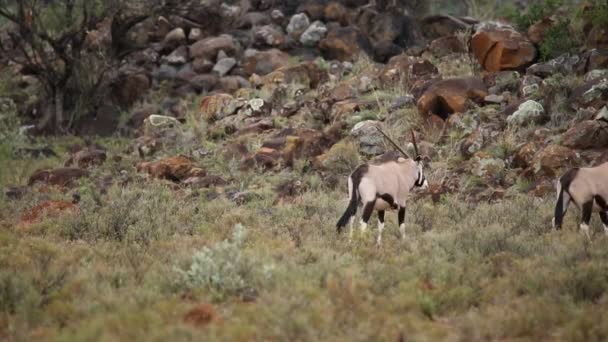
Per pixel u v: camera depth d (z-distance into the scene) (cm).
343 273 3042
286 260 3347
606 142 5391
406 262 3384
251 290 2923
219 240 3981
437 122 6425
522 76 7075
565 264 3238
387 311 2688
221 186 5953
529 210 4497
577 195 3647
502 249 3575
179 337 2359
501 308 2669
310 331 2392
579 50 7031
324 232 4138
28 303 2698
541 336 2472
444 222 4444
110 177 6562
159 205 5025
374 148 6203
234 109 7750
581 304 2712
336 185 5753
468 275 3088
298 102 7594
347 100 7281
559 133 5738
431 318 2702
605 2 7044
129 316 2533
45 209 5022
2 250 3722
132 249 3678
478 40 7388
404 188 3856
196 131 7488
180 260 3256
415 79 7469
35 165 7375
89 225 4350
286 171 6184
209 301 2809
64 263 3406
